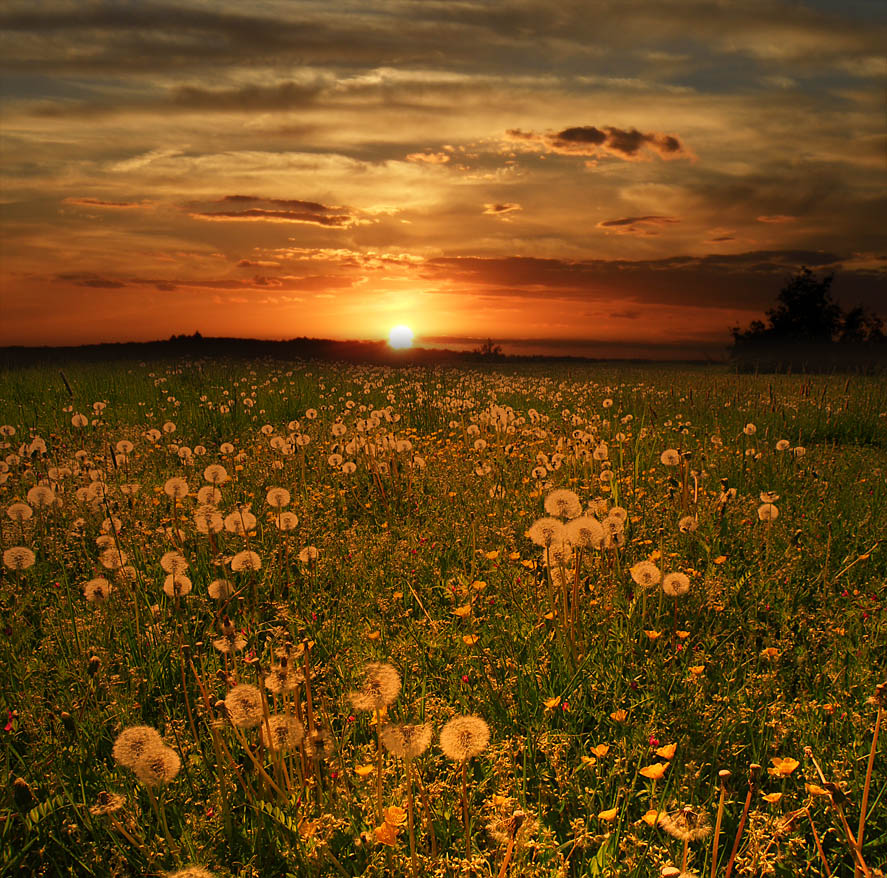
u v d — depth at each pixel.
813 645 3.73
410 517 6.16
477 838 2.48
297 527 5.68
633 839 2.26
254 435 10.55
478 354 45.56
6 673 3.55
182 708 3.36
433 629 3.93
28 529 5.64
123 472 7.68
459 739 2.14
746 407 11.93
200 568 4.88
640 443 8.14
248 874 2.36
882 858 2.30
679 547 5.03
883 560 4.84
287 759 2.84
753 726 3.01
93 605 4.23
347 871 2.35
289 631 3.98
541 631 3.88
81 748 2.99
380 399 14.88
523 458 7.70
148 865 2.38
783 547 5.03
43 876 2.35
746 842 2.36
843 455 8.09
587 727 3.20
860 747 2.82
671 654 3.60
